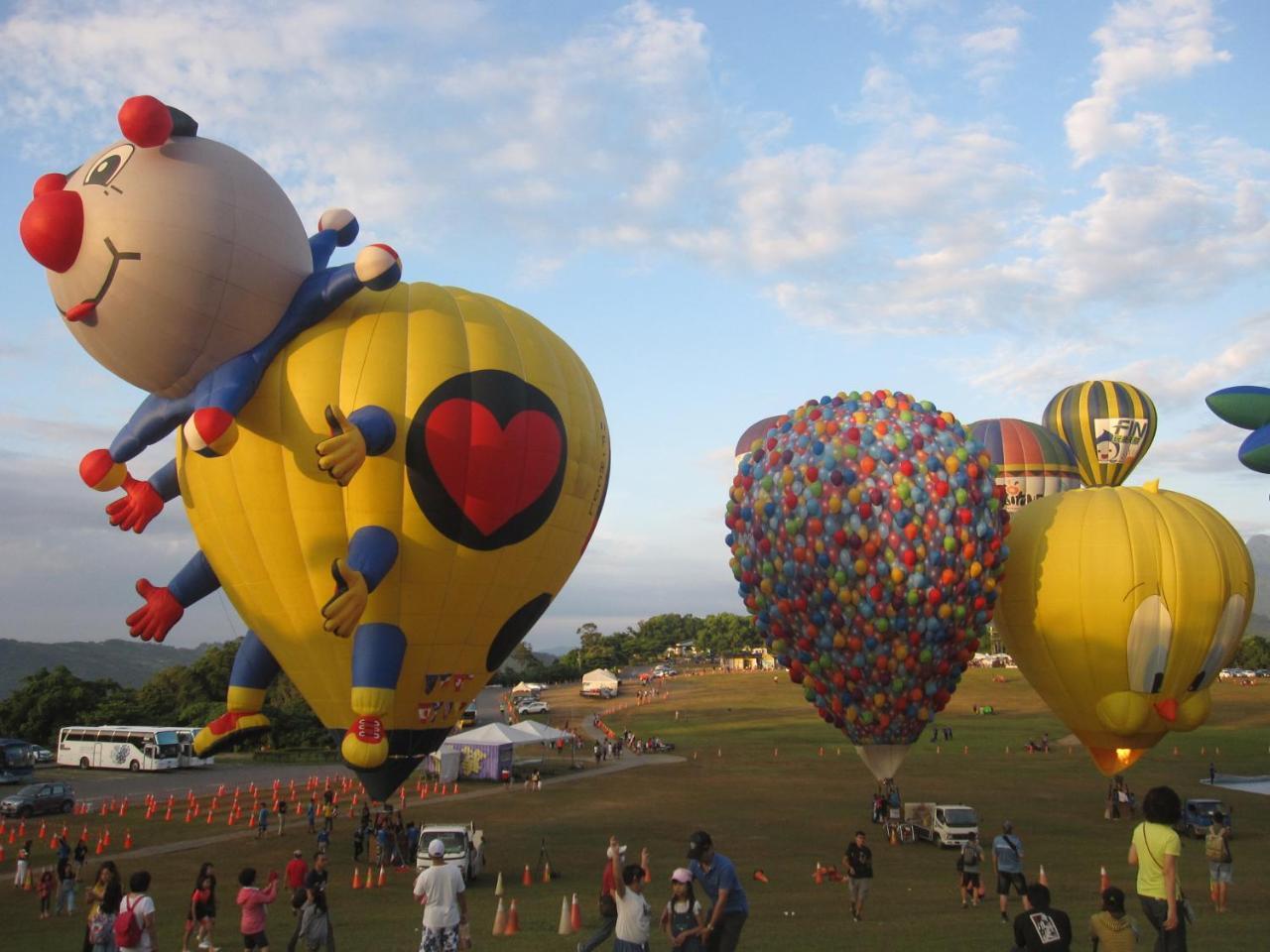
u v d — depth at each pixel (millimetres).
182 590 17312
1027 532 24609
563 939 13406
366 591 14656
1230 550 23781
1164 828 6535
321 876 11859
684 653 157000
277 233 15086
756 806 29984
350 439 14070
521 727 40875
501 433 15875
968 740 49406
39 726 60094
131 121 13945
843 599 22312
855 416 23141
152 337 14469
